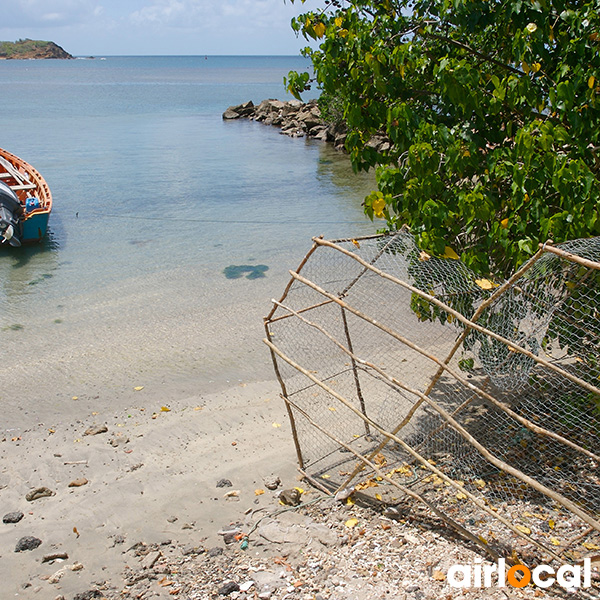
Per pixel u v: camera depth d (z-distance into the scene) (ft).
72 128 140.87
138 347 32.99
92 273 45.85
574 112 17.95
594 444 19.38
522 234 18.37
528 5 19.21
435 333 28.58
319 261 32.86
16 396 27.89
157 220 62.23
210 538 17.58
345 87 22.70
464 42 23.38
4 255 50.65
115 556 16.99
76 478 21.12
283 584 15.15
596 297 17.57
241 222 61.46
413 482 19.66
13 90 293.43
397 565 15.65
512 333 18.51
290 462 21.67
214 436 23.85
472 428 21.31
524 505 17.92
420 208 19.62
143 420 25.52
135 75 539.29
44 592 15.57
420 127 19.83
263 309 37.68
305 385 27.25
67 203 69.51
